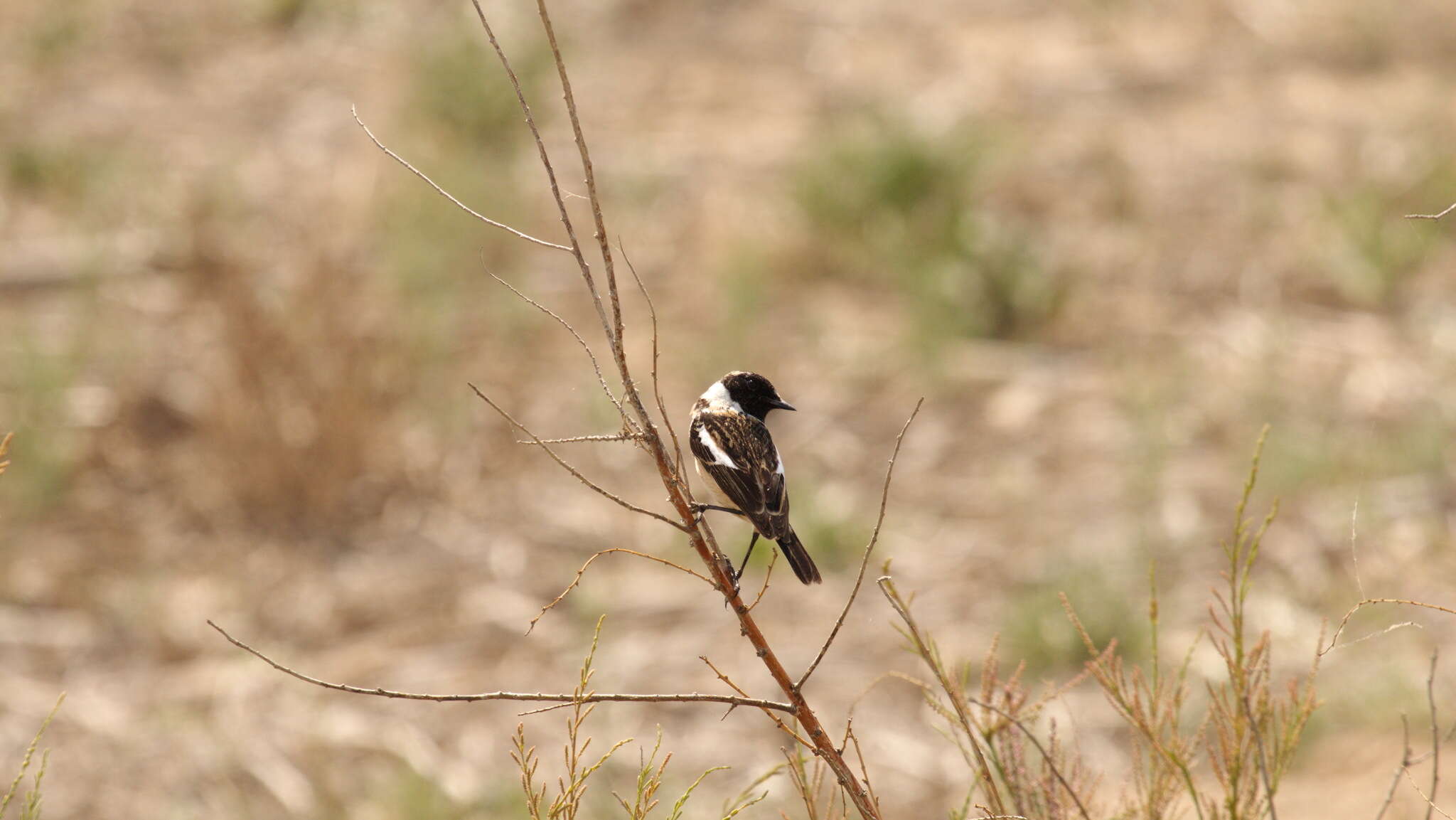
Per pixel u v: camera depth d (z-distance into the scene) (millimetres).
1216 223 20297
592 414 15977
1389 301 18203
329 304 15102
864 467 15383
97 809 10664
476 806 10656
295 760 11234
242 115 24766
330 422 14602
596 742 11359
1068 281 18094
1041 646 11914
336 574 13734
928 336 17375
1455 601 12391
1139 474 14508
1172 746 6102
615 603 13133
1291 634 12164
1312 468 14430
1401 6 27906
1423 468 14391
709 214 20781
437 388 16016
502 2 27812
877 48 27547
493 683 12180
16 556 13727
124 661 12508
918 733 11406
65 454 14836
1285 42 27094
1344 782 9992
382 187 20672
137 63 27297
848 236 19625
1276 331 17312
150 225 19312
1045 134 23453
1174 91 25297
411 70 24469
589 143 23484
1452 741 10242
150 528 14234
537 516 14547
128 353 16062
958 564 13570
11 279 18234
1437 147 21000
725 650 12477
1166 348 17328
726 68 26734
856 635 12648
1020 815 5969
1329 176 21250
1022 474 15039
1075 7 29328
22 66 26734
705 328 17953
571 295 18875
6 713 11734
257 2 29094
